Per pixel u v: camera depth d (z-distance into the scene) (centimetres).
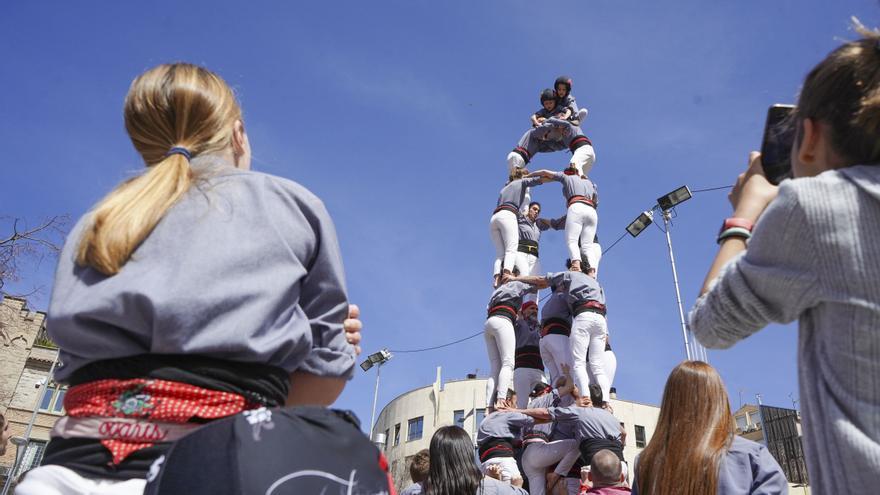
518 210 908
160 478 123
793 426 2594
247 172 167
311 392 166
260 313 141
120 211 147
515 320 825
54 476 129
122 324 136
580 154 948
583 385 712
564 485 688
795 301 143
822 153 156
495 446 679
